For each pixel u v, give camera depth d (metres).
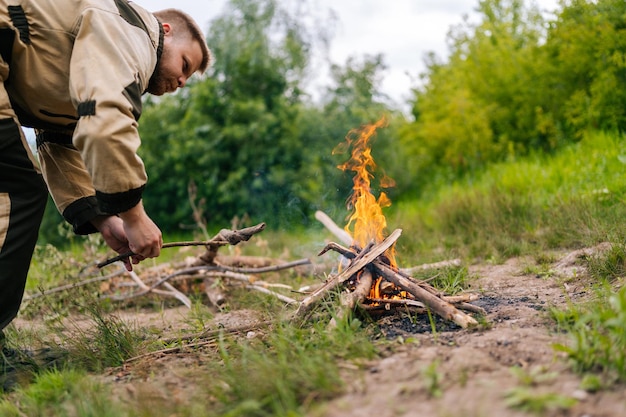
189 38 2.96
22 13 2.51
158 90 2.94
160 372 2.56
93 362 2.81
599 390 1.82
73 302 4.24
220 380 2.29
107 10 2.55
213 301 4.32
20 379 2.62
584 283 3.42
